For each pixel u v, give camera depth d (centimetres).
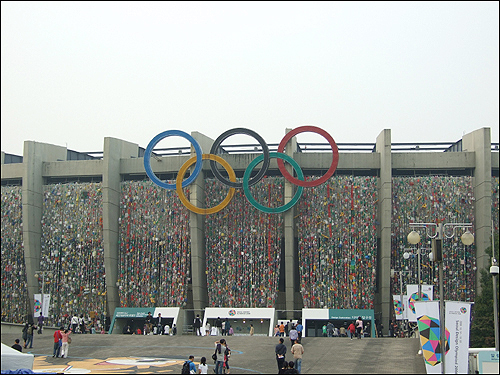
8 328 5503
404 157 5219
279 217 5097
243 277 5088
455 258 4969
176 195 5272
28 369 2698
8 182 5847
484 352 2541
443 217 5034
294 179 5006
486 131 4975
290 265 5050
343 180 5094
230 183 5047
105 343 3959
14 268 5550
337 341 3825
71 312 5362
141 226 5331
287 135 5044
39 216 5575
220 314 4950
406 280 4991
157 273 5259
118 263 5359
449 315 2641
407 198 5078
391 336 4988
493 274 2800
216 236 5175
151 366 3086
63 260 5428
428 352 2653
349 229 5038
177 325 5053
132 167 5481
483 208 4912
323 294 4984
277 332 4684
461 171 5256
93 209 5431
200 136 5291
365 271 4984
